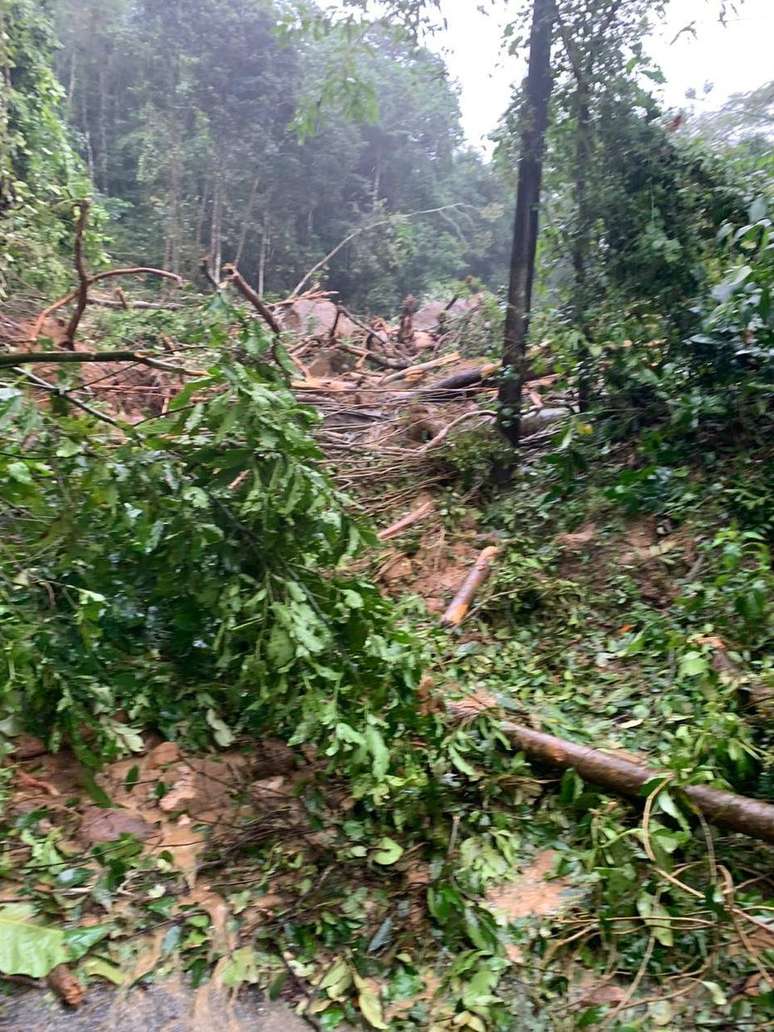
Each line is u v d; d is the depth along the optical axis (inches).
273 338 145.4
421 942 100.7
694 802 115.1
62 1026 86.2
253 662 116.7
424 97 855.7
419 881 111.0
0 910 94.8
